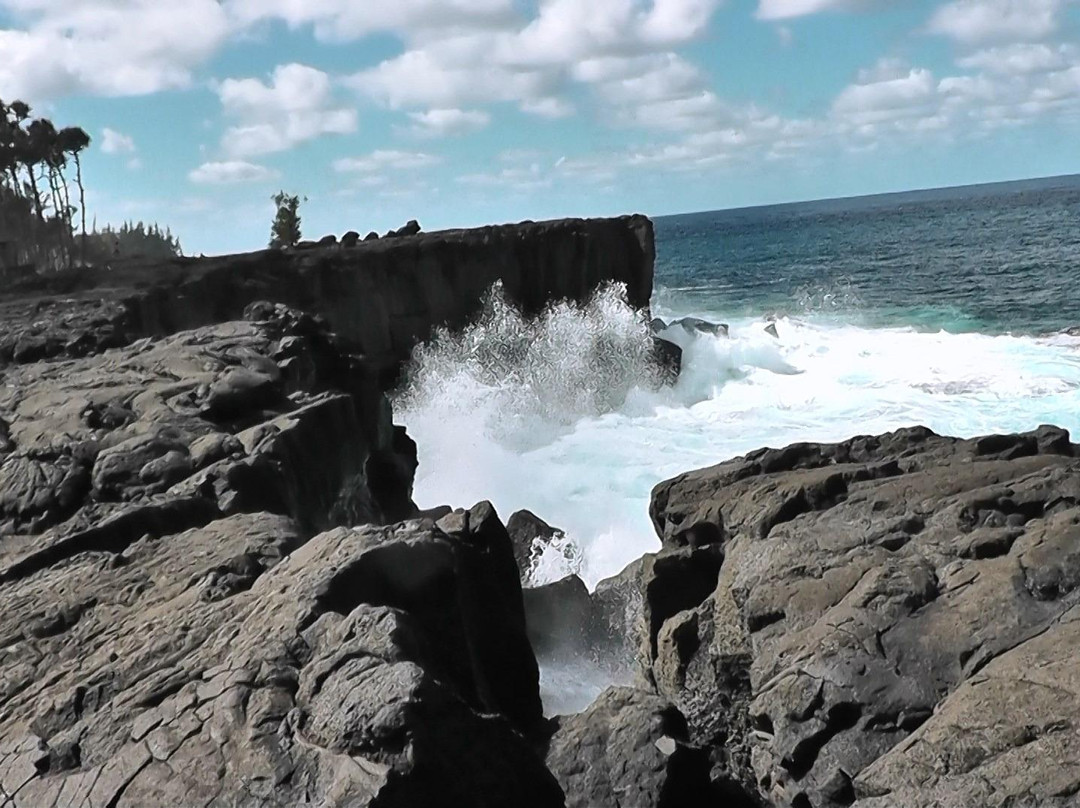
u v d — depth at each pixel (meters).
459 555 9.39
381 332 31.52
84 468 11.30
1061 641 6.60
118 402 13.23
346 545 7.65
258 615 7.11
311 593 6.99
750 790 8.68
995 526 8.41
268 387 13.47
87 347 17.92
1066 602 7.15
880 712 7.06
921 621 7.45
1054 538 7.64
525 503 23.23
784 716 7.36
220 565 8.62
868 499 9.51
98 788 5.77
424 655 6.45
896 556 8.36
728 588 9.27
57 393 13.91
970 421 25.16
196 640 7.13
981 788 5.96
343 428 13.79
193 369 14.63
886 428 25.55
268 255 30.12
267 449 11.57
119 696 6.63
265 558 8.72
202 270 28.09
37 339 18.16
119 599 8.33
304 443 12.41
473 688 7.63
